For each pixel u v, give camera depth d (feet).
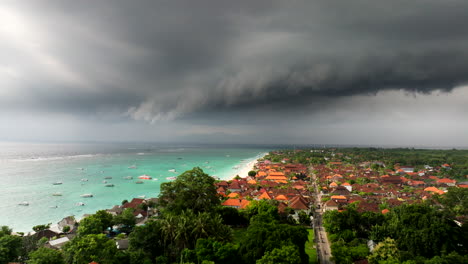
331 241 293.64
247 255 213.46
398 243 248.73
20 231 371.35
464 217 369.30
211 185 349.61
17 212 458.91
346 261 230.27
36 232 327.47
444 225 236.43
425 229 239.91
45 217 435.94
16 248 233.96
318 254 263.70
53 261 203.10
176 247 241.76
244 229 331.98
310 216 392.47
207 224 252.01
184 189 325.83
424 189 589.73
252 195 528.63
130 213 350.23
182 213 279.90
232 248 221.25
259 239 218.59
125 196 596.70
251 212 349.82
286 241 215.72
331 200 433.07
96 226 292.20
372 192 554.87
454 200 415.64
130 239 246.88
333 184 624.59
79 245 215.51
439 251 225.15
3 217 431.02
